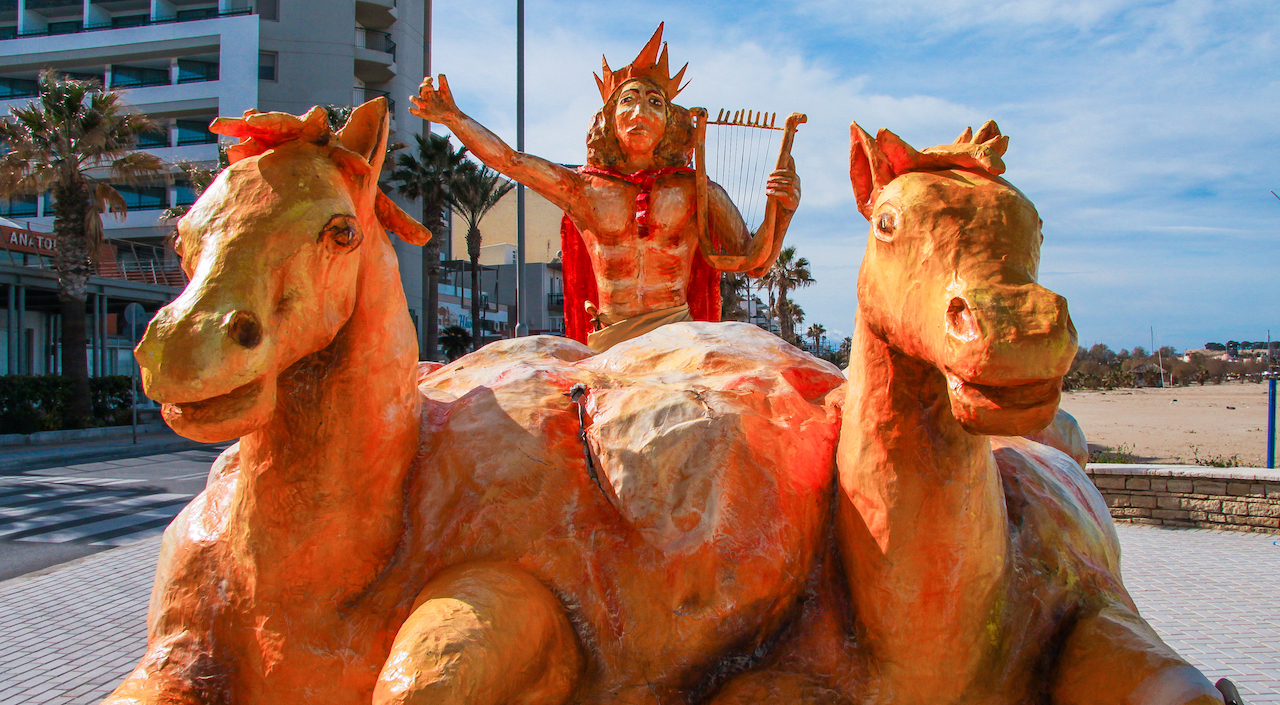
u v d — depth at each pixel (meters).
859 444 1.90
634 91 3.96
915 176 1.66
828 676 1.88
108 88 36.78
